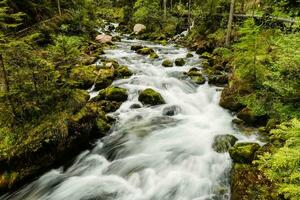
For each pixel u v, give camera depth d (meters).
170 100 10.98
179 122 9.30
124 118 9.54
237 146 6.66
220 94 11.12
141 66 14.95
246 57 8.95
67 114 7.64
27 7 18.14
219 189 5.96
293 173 3.63
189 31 25.06
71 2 26.25
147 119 9.52
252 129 8.27
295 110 6.71
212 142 7.59
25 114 7.40
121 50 19.11
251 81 9.20
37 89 7.71
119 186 6.38
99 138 8.37
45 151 6.85
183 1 36.06
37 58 7.84
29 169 6.62
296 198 3.59
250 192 5.16
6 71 7.61
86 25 24.44
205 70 14.20
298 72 6.70
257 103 8.16
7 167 6.42
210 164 6.75
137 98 10.95
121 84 12.23
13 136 6.90
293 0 13.69
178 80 12.87
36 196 6.27
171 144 7.88
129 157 7.43
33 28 15.88
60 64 10.24
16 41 7.19
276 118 7.77
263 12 17.48
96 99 10.21
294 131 3.79
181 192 6.04
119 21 40.00
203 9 24.56
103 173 6.93
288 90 6.65
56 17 20.22
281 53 7.72
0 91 7.22
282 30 14.12
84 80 11.55
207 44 18.58
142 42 24.00
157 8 31.64
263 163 5.04
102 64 14.15
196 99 11.15
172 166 6.91
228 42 16.67
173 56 17.48
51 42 15.49
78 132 7.53
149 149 7.74
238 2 24.08
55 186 6.53
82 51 16.52
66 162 7.38
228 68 13.46
